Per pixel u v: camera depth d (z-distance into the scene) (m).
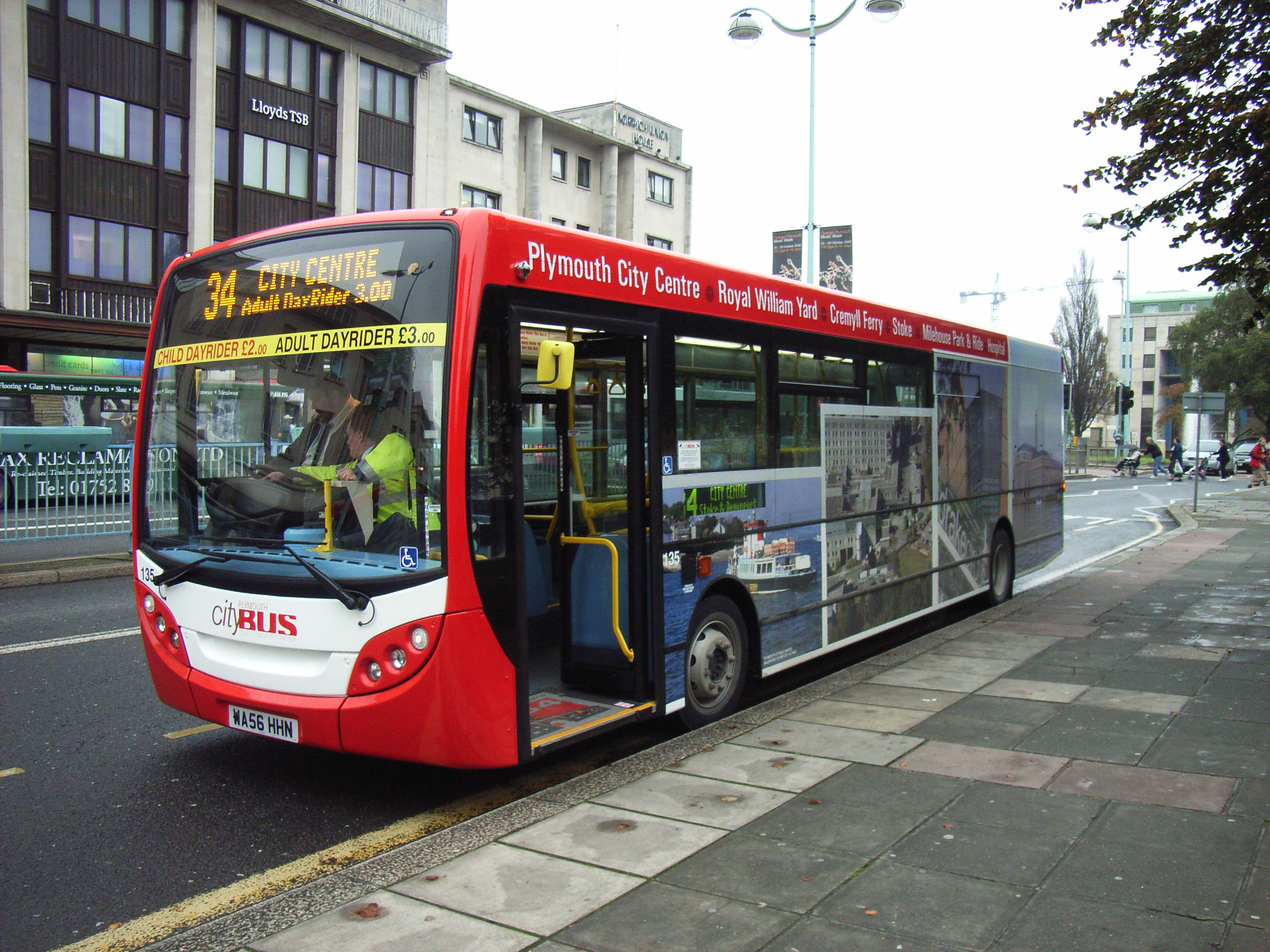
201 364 5.10
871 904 3.51
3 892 3.99
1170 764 5.02
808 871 3.78
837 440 7.46
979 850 3.96
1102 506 27.48
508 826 4.34
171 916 3.78
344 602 4.44
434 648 4.36
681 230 51.41
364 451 4.56
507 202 40.19
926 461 8.83
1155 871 3.75
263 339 4.91
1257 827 4.18
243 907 3.79
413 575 4.38
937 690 6.66
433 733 4.38
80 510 15.55
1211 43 8.46
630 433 5.56
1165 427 77.50
